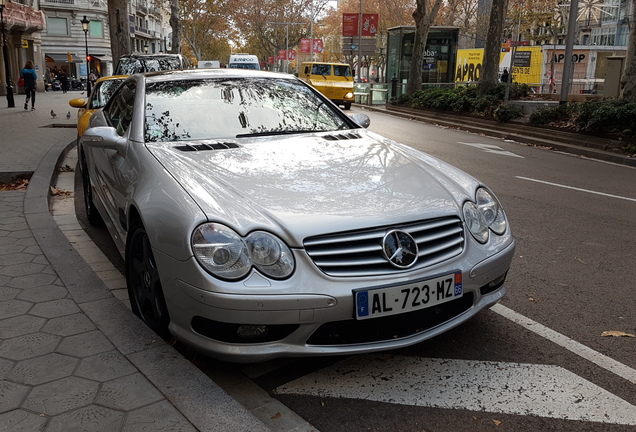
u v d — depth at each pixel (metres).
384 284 2.71
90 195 5.57
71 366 2.75
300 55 83.19
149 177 3.25
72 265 4.05
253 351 2.67
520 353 3.23
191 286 2.68
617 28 50.25
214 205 2.82
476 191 3.39
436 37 27.56
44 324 3.18
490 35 18.78
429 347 3.30
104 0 56.94
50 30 54.09
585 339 3.41
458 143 13.65
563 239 5.52
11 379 2.64
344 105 27.00
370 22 37.25
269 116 4.19
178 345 3.27
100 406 2.44
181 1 57.66
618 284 4.33
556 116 14.26
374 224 2.81
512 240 3.33
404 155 3.77
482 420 2.61
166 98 4.17
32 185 6.66
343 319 2.68
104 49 57.53
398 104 24.64
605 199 7.41
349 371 3.04
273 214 2.79
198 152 3.52
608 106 12.23
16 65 38.06
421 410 2.69
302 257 2.68
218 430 2.31
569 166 10.29
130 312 3.32
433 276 2.82
